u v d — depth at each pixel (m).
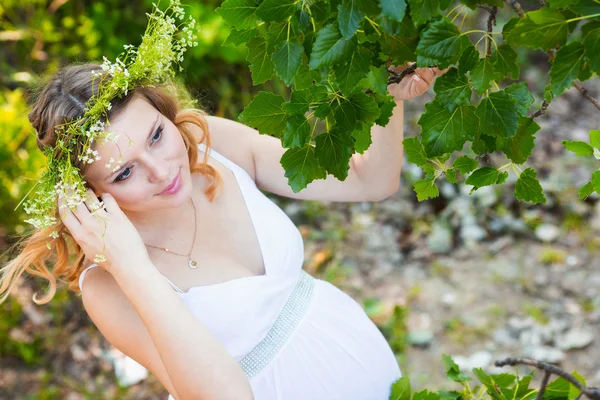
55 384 3.20
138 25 4.18
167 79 1.65
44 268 1.77
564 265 3.60
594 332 3.25
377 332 1.94
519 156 1.13
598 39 0.88
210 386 1.46
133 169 1.52
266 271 1.76
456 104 1.06
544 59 4.88
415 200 4.05
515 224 3.84
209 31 3.82
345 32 0.97
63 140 1.50
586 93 1.12
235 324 1.68
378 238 3.85
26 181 3.55
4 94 3.96
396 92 1.57
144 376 3.20
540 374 3.10
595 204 3.89
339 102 1.12
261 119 1.16
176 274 1.71
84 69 1.56
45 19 4.14
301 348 1.78
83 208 1.52
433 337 3.31
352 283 3.60
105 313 1.63
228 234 1.78
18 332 3.38
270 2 1.02
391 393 1.90
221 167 1.83
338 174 1.15
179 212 1.73
